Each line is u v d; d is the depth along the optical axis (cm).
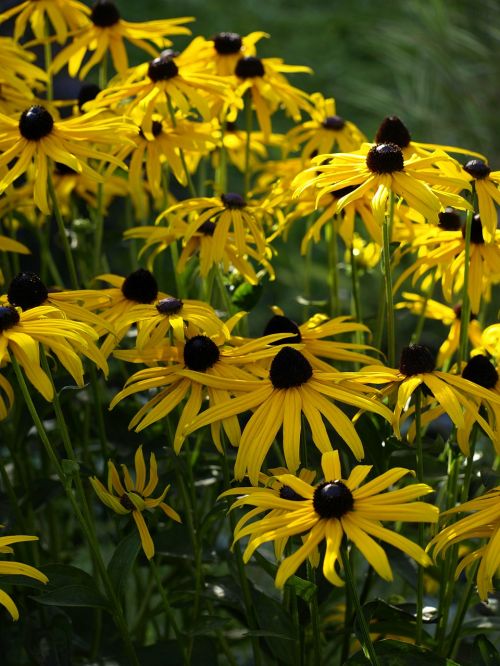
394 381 143
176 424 155
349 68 379
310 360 146
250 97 163
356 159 146
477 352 151
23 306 144
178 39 392
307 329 150
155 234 154
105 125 149
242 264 153
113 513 146
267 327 148
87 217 175
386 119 152
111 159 148
